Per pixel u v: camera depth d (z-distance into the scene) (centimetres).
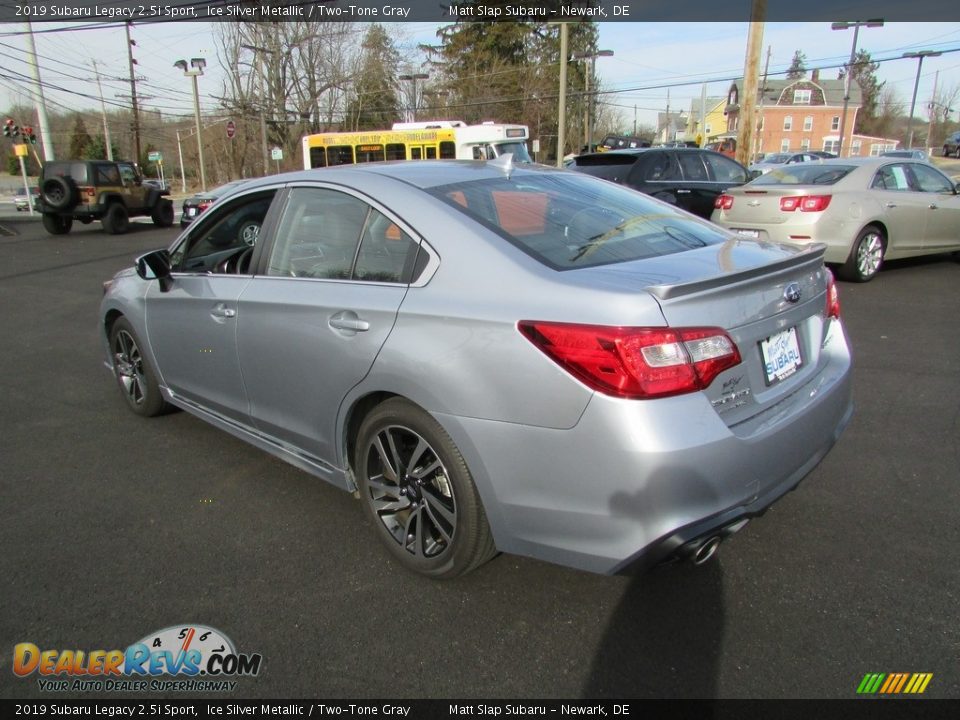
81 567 293
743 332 236
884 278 866
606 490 216
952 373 506
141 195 2020
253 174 4362
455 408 241
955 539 298
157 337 405
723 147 4012
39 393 525
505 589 274
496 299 239
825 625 248
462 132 1995
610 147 4041
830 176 832
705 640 243
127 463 395
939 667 228
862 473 359
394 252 278
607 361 211
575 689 224
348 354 277
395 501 287
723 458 217
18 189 4319
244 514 336
